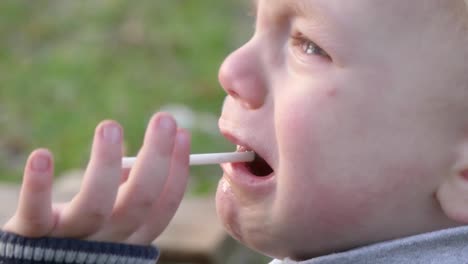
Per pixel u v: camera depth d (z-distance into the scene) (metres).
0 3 7.93
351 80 1.77
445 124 1.78
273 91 1.85
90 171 1.71
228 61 1.89
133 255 1.77
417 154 1.78
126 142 6.02
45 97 6.67
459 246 1.78
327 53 1.79
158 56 7.25
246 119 1.87
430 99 1.76
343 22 1.76
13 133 6.23
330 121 1.78
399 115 1.77
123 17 7.74
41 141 6.13
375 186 1.80
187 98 6.62
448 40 1.75
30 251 1.71
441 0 1.74
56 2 8.00
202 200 3.84
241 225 1.91
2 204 3.80
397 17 1.75
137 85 6.81
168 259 3.44
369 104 1.77
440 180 1.80
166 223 1.84
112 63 7.11
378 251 1.79
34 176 1.65
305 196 1.81
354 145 1.78
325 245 1.87
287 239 1.86
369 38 1.76
